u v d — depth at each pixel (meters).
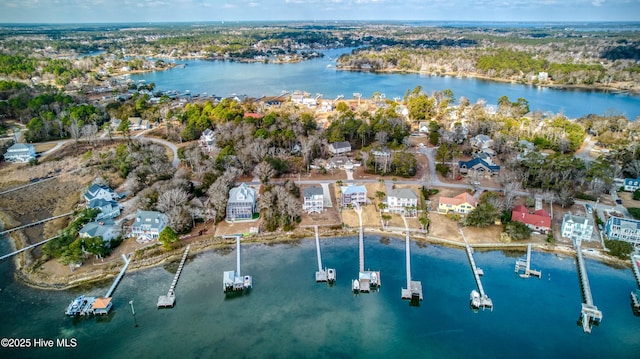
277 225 137.88
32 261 119.44
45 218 144.25
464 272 115.12
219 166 171.50
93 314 99.75
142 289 108.88
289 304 103.69
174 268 117.69
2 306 102.50
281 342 92.19
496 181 166.25
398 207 146.62
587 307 97.94
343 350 89.88
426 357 88.12
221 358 88.06
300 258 122.38
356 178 173.75
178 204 137.62
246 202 139.62
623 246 118.12
